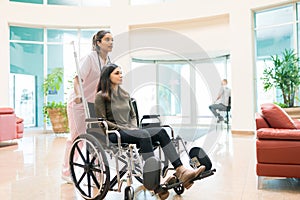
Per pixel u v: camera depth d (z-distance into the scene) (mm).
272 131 2289
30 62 7504
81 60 2414
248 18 6359
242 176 2689
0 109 5113
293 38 6156
